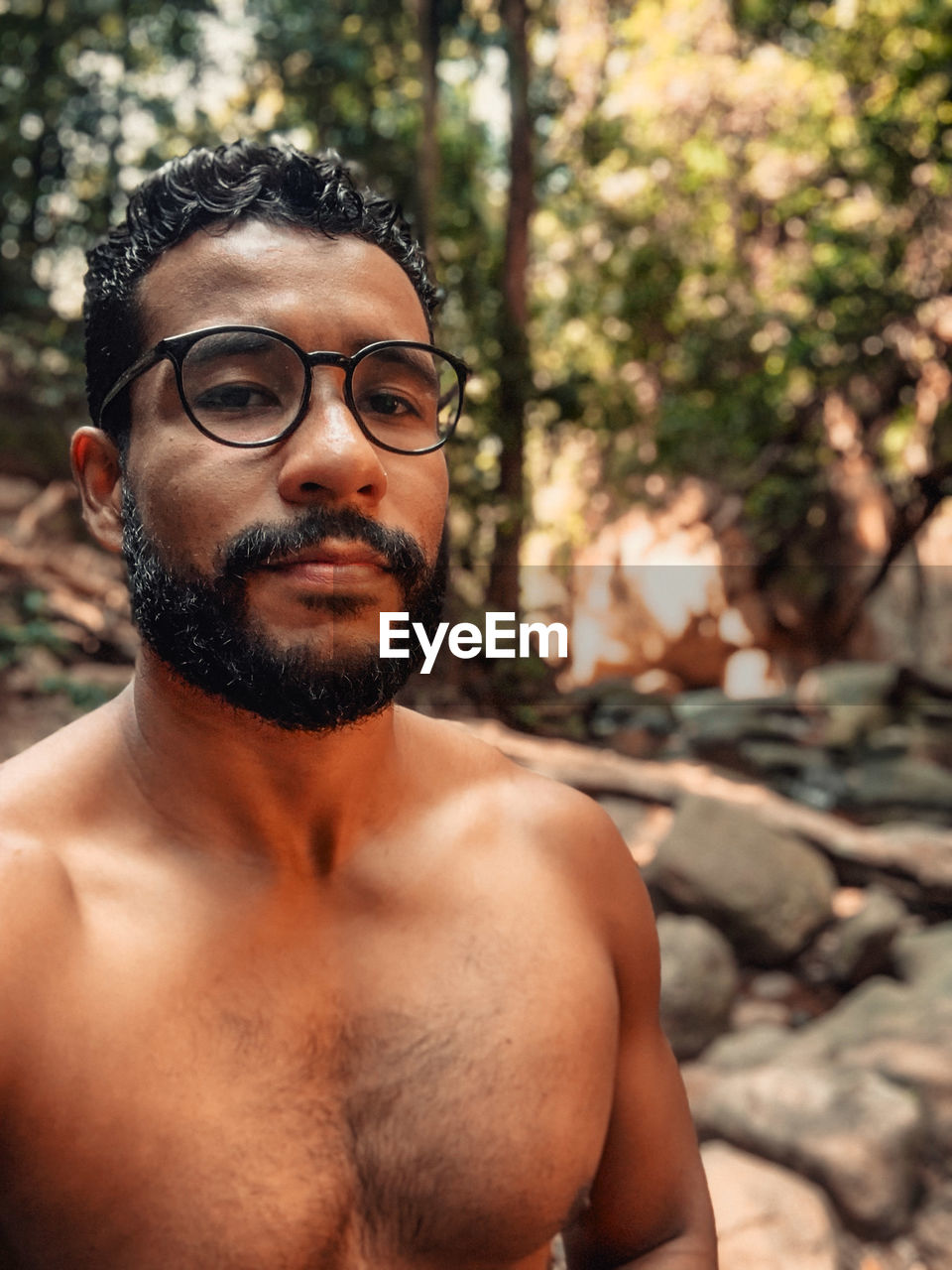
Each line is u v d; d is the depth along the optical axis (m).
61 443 9.84
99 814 0.83
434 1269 0.80
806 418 12.27
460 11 10.06
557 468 14.41
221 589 0.76
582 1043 0.87
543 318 12.15
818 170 11.75
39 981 0.74
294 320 0.80
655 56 12.29
